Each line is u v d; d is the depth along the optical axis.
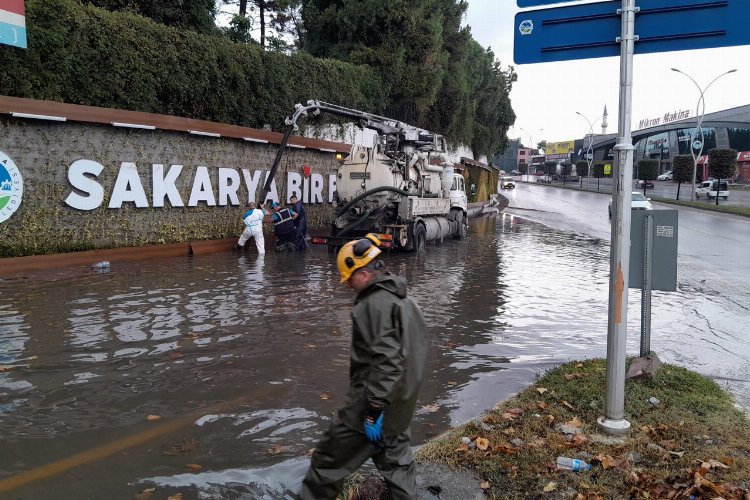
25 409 4.79
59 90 12.68
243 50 17.83
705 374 6.26
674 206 43.59
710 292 11.83
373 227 16.52
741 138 79.00
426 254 17.27
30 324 7.42
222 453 4.11
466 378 6.05
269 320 8.08
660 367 5.97
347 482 3.57
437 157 20.55
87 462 3.90
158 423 4.60
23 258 11.47
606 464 3.86
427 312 9.16
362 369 2.97
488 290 11.23
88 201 12.96
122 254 13.34
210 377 5.73
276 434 4.46
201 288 10.25
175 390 5.35
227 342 6.95
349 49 28.45
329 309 8.84
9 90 11.89
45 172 12.27
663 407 4.91
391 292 2.93
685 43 4.33
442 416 4.97
